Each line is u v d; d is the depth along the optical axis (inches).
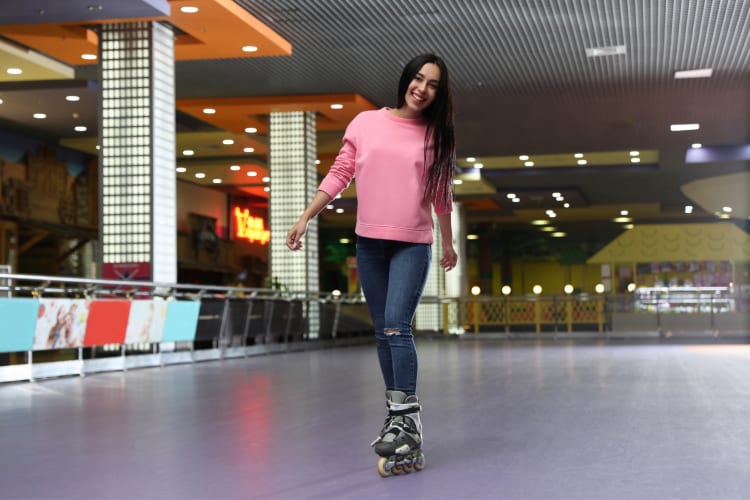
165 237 414.3
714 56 510.6
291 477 123.7
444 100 131.1
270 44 453.7
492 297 837.2
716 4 418.0
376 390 268.4
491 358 450.0
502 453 142.4
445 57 506.0
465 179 917.8
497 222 1446.9
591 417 191.6
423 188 130.3
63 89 532.7
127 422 190.2
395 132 131.3
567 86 578.2
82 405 227.5
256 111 605.3
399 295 128.8
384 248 132.6
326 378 320.8
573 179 967.6
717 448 146.2
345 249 1492.4
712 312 769.6
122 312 358.0
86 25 413.4
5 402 236.5
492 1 412.8
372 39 470.0
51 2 370.6
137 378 323.6
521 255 1605.6
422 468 128.2
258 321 509.4
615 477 120.8
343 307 681.6
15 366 308.2
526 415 196.4
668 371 338.6
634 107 641.6
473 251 1518.2
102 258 408.5
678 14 433.7
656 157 867.4
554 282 1615.4
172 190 420.5
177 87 565.6
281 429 176.4
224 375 338.6
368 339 741.3
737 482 116.9
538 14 432.8
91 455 145.3
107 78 410.3
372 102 607.5
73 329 329.4
